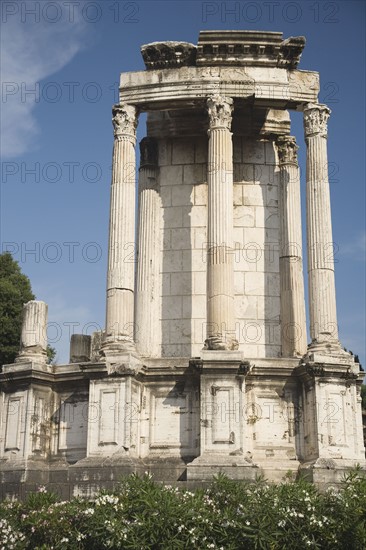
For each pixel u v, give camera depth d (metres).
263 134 26.92
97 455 21.02
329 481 20.11
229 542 16.16
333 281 23.09
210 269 22.80
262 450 21.70
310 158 24.14
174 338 25.30
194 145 27.00
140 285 25.64
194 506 16.67
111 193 23.95
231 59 24.66
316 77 24.89
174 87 24.59
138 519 16.30
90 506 17.19
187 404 22.03
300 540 16.19
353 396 21.75
